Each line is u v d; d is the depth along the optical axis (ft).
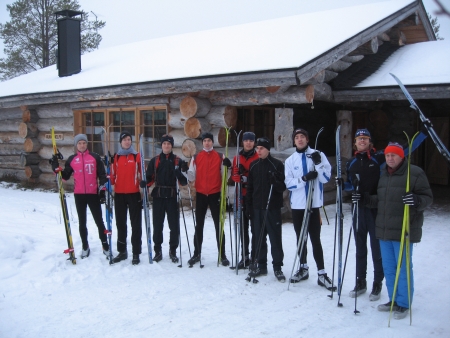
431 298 14.78
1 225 23.41
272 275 17.07
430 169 43.70
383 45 36.58
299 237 15.88
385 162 14.08
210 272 17.48
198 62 29.71
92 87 31.76
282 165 16.53
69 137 37.09
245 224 18.06
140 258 19.16
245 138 17.81
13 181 43.11
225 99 27.53
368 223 14.55
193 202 28.58
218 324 12.96
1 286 15.79
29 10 85.97
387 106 36.19
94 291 15.61
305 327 12.73
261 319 13.29
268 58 25.34
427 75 27.37
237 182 17.38
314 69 23.68
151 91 28.81
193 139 28.27
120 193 18.51
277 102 25.59
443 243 21.40
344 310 13.89
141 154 18.11
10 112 41.45
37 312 13.84
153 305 14.38
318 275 15.92
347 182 15.11
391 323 12.97
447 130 41.98
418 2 34.99
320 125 37.58
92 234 22.80
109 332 12.52
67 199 33.94
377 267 14.52
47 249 19.67
